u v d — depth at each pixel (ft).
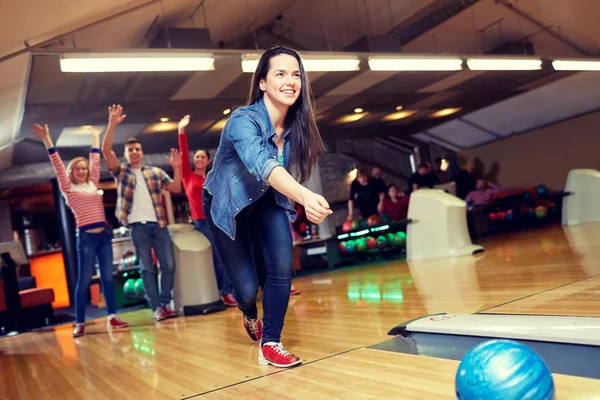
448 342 6.68
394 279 15.87
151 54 16.21
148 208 15.03
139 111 24.75
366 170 27.48
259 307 14.64
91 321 18.40
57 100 20.94
